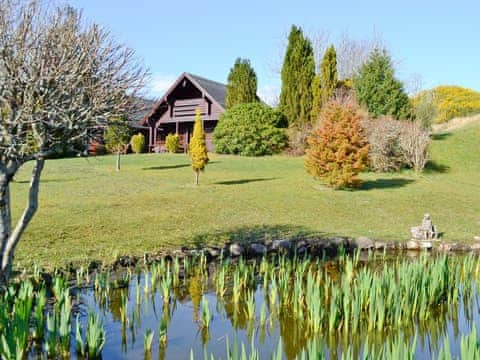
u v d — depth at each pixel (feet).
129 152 109.29
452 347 16.80
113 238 30.89
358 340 16.88
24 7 16.70
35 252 26.20
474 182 65.77
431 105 96.84
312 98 96.32
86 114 17.25
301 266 24.75
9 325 13.92
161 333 16.10
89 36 17.89
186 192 50.88
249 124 89.04
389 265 28.48
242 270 23.50
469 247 33.24
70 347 15.53
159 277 23.63
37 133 16.89
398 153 70.69
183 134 116.06
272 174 66.85
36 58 16.19
